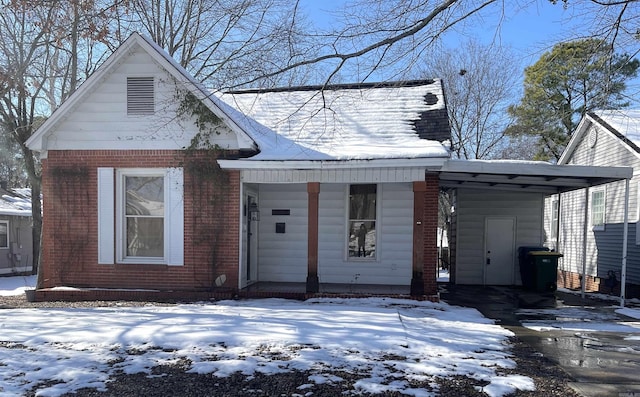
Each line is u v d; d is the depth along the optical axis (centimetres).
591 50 716
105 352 545
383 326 669
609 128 1382
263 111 1204
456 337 642
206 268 997
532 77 1691
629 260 1265
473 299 1090
